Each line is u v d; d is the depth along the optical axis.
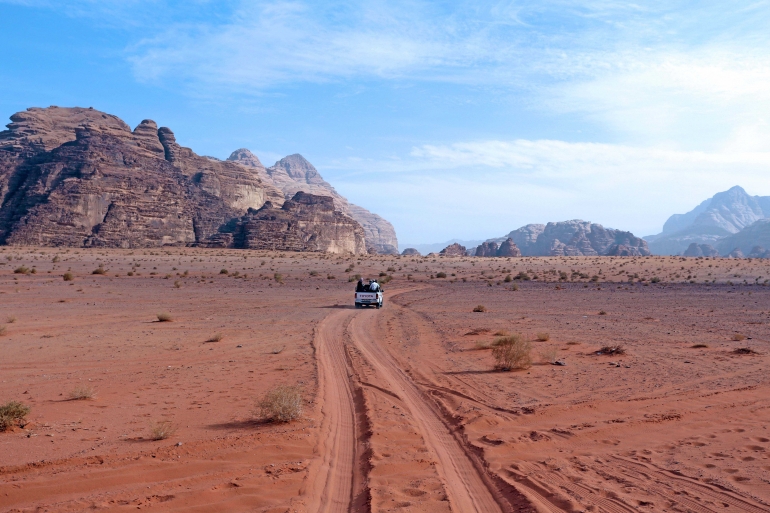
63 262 103.50
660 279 78.12
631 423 10.03
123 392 12.88
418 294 52.78
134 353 18.77
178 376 14.83
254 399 12.05
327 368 15.89
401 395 12.51
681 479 7.31
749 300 41.94
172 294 47.16
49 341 21.41
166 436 9.15
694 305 38.12
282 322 28.41
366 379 14.20
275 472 7.64
